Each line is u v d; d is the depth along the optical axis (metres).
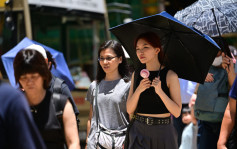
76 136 7.73
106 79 11.48
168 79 9.57
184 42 9.83
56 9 21.12
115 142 10.60
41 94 7.63
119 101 10.87
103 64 11.20
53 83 9.36
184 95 14.73
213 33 12.30
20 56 7.12
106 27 23.94
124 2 28.09
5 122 5.08
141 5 30.44
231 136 8.85
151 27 10.15
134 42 10.28
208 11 12.71
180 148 14.97
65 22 21.58
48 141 7.59
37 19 20.00
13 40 18.72
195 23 12.62
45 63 7.37
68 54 21.33
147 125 9.60
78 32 22.27
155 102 9.56
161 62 9.71
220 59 11.83
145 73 9.30
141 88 9.38
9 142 5.11
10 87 5.25
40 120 7.53
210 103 11.98
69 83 12.95
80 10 22.47
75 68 21.31
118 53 11.30
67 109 7.77
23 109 5.18
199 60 9.84
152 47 9.56
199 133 12.73
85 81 21.36
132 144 9.77
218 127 11.95
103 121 11.02
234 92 8.81
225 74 11.99
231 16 12.32
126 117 10.95
